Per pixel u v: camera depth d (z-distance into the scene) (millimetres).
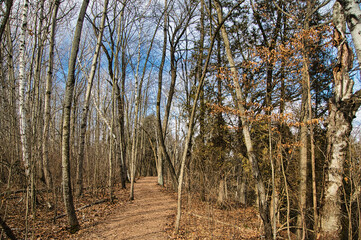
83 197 10766
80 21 6293
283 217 9148
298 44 6223
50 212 7609
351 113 5996
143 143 34688
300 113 7188
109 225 7250
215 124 10461
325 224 5898
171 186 17656
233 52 11344
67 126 6250
